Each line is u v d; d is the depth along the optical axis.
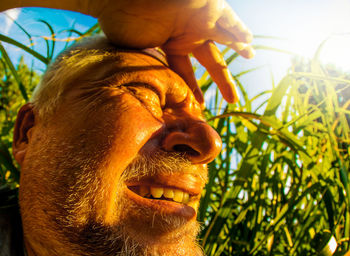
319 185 0.27
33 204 0.20
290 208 0.28
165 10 0.21
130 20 0.21
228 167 0.30
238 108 0.34
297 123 0.32
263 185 0.31
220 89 0.27
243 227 0.34
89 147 0.19
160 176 0.21
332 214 0.27
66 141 0.20
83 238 0.19
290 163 0.33
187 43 0.25
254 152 0.28
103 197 0.19
